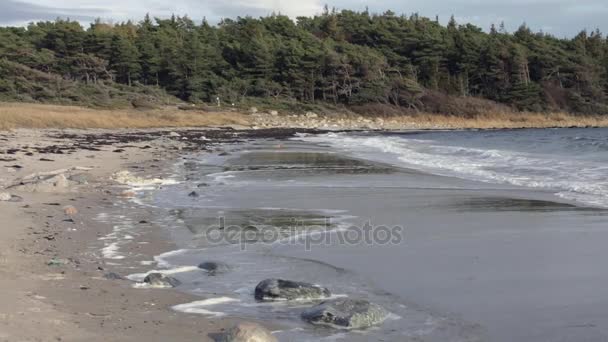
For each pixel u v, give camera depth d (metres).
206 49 88.81
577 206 12.27
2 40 82.00
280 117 72.38
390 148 31.97
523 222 10.76
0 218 10.36
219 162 23.55
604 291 6.71
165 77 86.12
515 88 93.44
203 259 8.31
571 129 72.00
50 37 86.50
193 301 6.37
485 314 6.04
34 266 7.49
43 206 11.83
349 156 26.52
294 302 6.39
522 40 106.88
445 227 10.46
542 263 7.95
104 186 15.28
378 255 8.54
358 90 88.06
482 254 8.50
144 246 9.02
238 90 83.81
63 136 34.62
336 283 7.17
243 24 106.94
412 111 86.56
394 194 14.55
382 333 5.51
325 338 5.36
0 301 5.88
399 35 102.06
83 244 8.98
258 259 8.34
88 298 6.29
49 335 5.07
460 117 86.31
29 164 19.16
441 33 106.06
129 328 5.41
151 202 13.19
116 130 44.38
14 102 60.56
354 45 98.31
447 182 16.81
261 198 13.91
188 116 61.25
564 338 5.38
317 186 16.14
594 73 98.00
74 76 81.56
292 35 101.00
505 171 19.30
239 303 6.34
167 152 27.78
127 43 85.56
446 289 6.90
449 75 97.44
